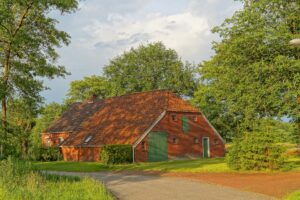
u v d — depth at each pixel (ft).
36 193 51.44
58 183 64.80
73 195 52.49
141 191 63.62
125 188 68.13
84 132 165.78
